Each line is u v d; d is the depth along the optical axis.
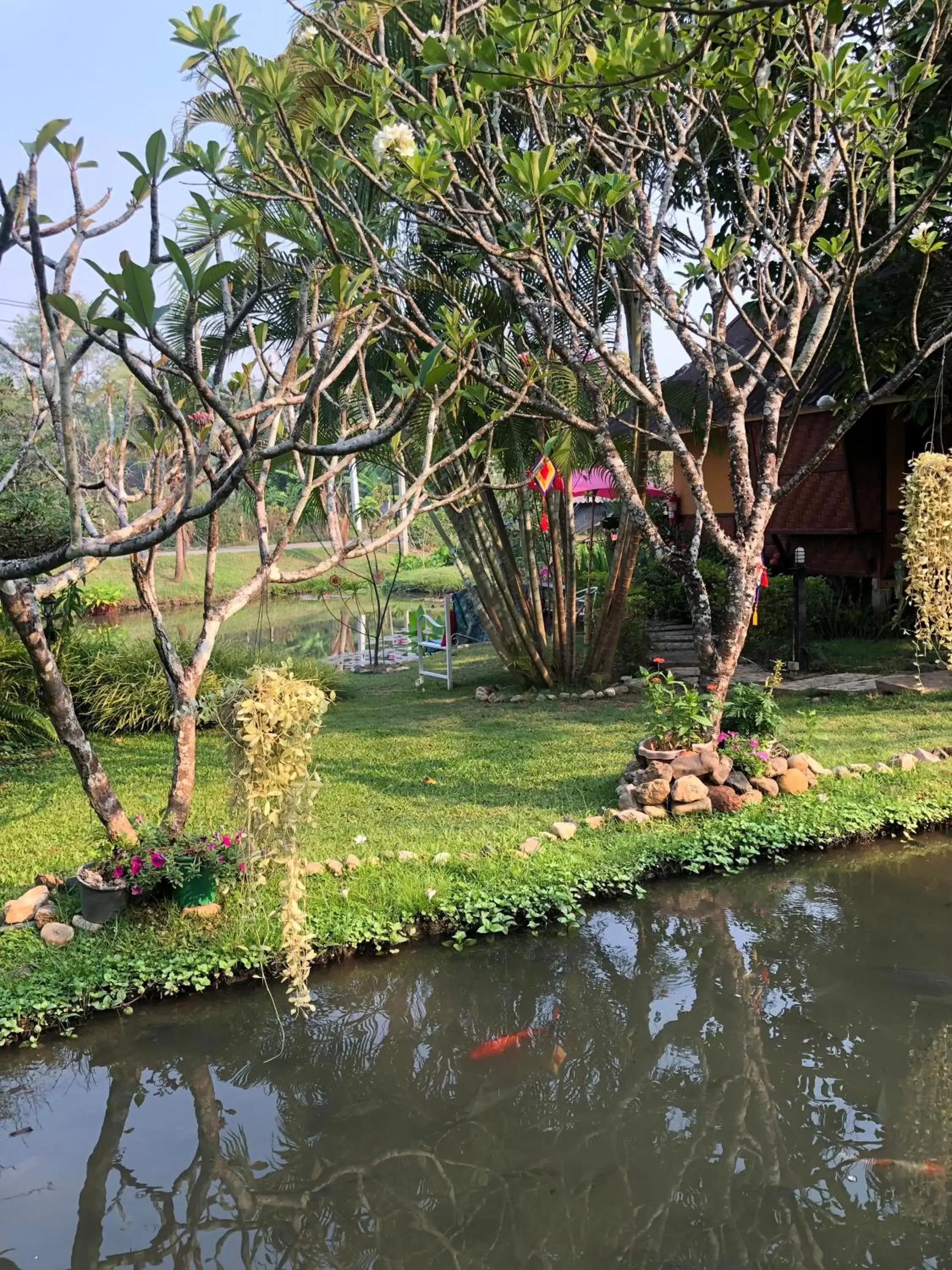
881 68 6.03
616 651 11.85
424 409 6.96
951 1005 4.28
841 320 5.83
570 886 5.30
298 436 2.90
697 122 6.73
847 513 12.45
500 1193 3.27
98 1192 3.36
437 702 11.07
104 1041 4.21
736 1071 3.89
